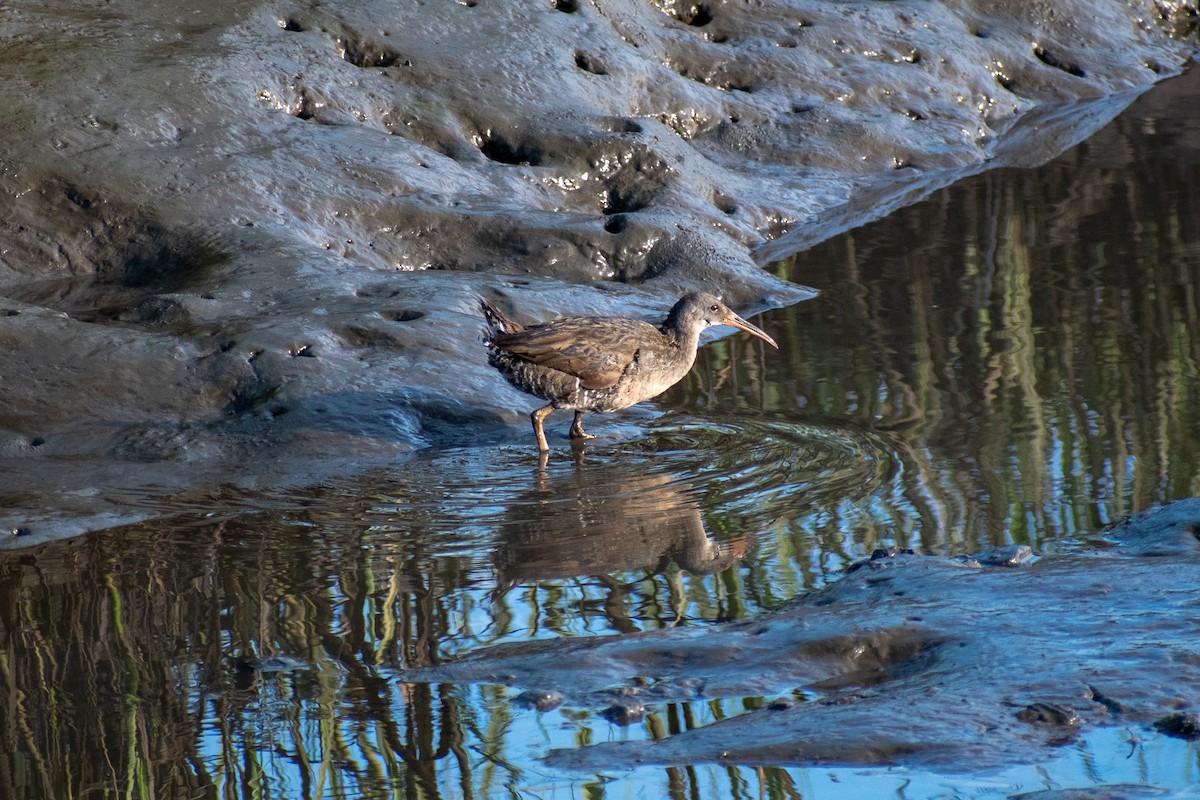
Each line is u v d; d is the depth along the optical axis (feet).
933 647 26.94
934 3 88.12
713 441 42.57
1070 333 50.03
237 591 32.37
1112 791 21.79
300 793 23.77
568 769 23.75
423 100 64.64
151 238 53.62
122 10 63.31
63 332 46.14
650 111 71.51
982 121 81.61
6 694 27.76
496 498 38.37
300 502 38.29
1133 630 26.81
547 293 53.01
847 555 33.06
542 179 63.00
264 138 58.70
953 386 45.75
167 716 26.66
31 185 54.24
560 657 27.89
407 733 25.40
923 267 59.47
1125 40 93.40
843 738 23.79
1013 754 23.04
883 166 74.54
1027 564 31.01
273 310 49.01
